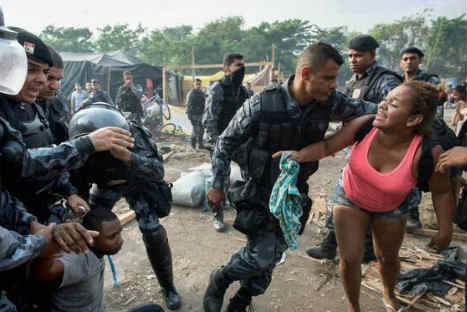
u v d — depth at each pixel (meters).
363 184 1.98
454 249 3.19
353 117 2.04
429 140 1.79
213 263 3.16
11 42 1.17
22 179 1.24
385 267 2.34
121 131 1.47
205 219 4.11
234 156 2.05
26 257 1.09
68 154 1.30
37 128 1.63
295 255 3.28
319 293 2.74
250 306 2.42
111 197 1.93
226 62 3.70
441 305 2.54
